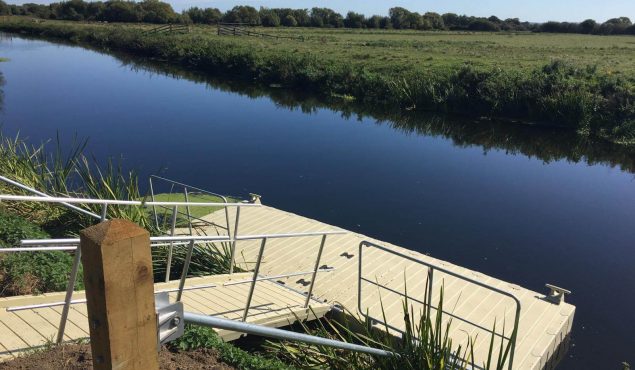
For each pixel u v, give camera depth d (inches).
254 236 172.7
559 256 353.1
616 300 297.3
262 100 924.0
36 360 116.6
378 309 236.8
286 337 95.4
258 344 183.5
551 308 245.3
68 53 1457.9
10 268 172.6
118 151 573.9
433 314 232.8
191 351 137.4
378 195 466.3
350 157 588.1
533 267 336.5
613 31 2437.3
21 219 233.9
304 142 649.0
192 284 211.8
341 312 225.1
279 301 212.5
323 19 2701.8
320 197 455.8
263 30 2178.9
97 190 282.7
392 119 802.8
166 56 1381.6
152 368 65.2
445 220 412.2
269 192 465.4
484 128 756.6
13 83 951.6
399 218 413.4
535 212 437.4
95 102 823.7
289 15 2642.7
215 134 669.9
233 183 485.1
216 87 1031.0
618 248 366.3
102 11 2534.5
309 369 154.8
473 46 1524.4
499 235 385.7
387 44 1529.3
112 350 60.4
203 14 2551.7
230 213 352.2
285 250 297.6
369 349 127.5
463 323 229.0
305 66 1059.3
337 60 1105.4
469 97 832.9
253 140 649.0
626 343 255.1
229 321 80.5
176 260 246.4
